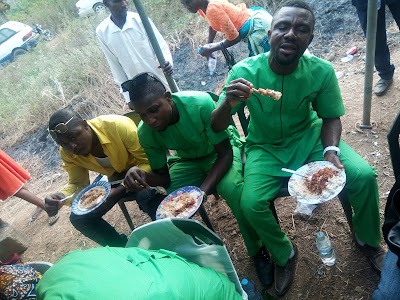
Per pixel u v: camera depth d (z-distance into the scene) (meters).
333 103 2.08
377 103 3.22
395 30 3.92
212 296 1.25
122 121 2.43
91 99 5.19
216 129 2.11
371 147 2.86
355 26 4.24
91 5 8.86
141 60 3.43
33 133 5.23
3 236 3.12
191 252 1.52
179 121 2.19
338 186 1.85
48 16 10.10
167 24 5.84
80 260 1.23
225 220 2.81
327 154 2.05
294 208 2.65
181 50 5.30
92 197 2.35
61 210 3.66
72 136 2.19
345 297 2.08
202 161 2.47
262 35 2.98
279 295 2.21
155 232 1.49
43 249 3.30
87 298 1.05
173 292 1.12
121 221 3.21
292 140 2.23
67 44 7.07
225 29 2.97
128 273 1.15
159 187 2.44
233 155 2.37
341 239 2.36
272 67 2.04
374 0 2.33
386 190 2.52
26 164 4.79
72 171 2.61
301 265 2.31
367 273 2.14
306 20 1.86
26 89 6.16
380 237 2.08
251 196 2.06
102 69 5.53
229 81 2.20
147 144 2.28
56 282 1.16
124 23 3.31
